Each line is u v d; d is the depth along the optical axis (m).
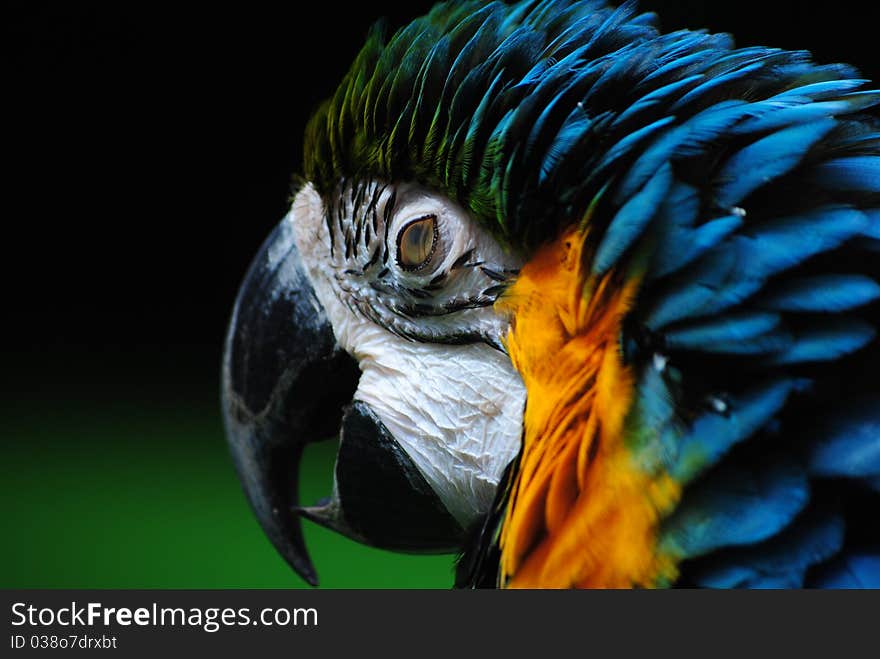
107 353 12.49
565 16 2.62
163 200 13.38
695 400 2.06
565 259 2.30
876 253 2.10
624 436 2.10
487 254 2.52
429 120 2.52
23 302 13.30
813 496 1.99
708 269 2.09
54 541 7.43
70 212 13.94
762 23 7.45
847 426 1.99
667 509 2.04
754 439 2.02
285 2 12.86
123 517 8.05
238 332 3.19
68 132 13.91
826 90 2.32
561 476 2.21
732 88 2.35
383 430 2.79
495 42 2.54
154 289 13.33
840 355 2.02
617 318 2.17
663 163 2.18
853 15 7.70
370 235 2.72
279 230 3.13
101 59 13.60
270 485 3.28
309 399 3.08
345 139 2.73
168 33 13.34
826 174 2.16
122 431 10.30
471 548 2.73
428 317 2.67
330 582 7.02
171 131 13.40
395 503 2.86
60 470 9.20
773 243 2.08
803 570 1.97
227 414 3.28
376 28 2.80
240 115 13.28
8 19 13.64
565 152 2.26
